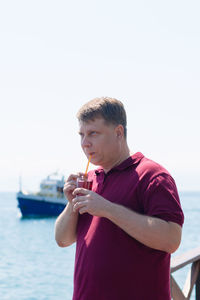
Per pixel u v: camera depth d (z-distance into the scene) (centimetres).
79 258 178
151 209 163
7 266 2020
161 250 165
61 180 4197
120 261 164
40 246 2941
